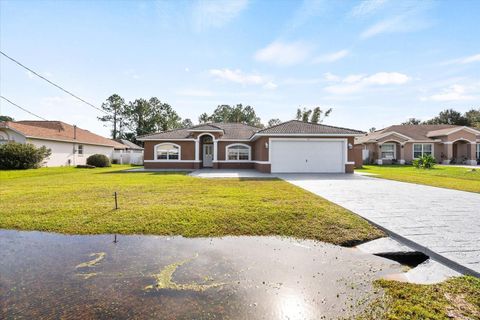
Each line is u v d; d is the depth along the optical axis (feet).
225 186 38.04
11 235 18.10
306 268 13.39
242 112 215.92
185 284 11.74
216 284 11.75
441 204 25.61
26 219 20.90
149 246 16.28
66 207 24.18
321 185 39.37
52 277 12.43
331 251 15.74
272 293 10.93
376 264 13.94
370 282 11.83
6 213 22.47
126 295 10.84
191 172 65.36
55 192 32.89
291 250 15.83
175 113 206.69
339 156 62.64
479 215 21.49
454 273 12.32
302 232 18.56
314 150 62.54
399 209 23.47
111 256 14.82
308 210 22.70
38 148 78.59
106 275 12.61
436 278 12.04
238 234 18.33
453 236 16.49
